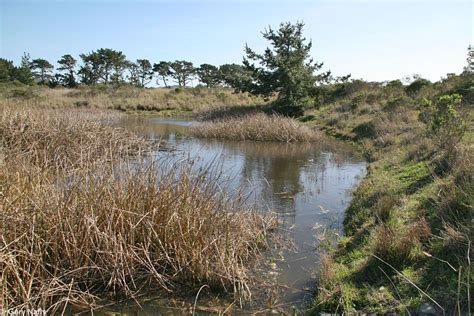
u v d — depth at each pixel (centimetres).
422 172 815
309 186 1016
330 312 422
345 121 2119
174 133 2134
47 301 437
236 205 631
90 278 475
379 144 1454
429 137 1080
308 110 2716
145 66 7506
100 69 6519
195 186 570
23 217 462
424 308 385
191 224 526
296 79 2661
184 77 7644
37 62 7019
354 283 459
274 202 866
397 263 469
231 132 1958
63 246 476
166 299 468
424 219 534
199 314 440
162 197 539
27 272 420
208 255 500
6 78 5541
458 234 453
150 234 502
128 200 530
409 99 2044
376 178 905
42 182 571
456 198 539
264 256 588
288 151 1612
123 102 3738
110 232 475
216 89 4778
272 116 2364
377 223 614
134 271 487
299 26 2819
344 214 777
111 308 446
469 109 1257
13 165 622
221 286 491
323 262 522
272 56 2794
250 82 2925
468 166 630
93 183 532
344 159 1413
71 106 3416
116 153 712
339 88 2923
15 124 1177
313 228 699
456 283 400
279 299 471
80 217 494
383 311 399
